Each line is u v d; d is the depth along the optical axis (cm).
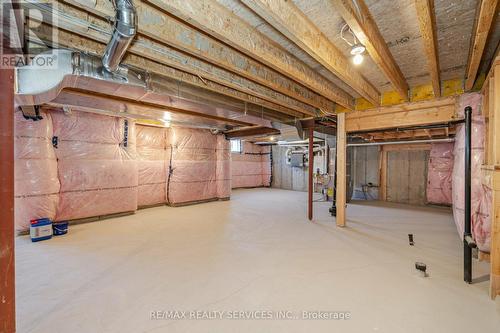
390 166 673
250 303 174
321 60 204
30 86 192
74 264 236
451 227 384
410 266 236
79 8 159
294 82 300
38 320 153
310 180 431
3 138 96
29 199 321
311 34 185
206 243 299
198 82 270
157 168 533
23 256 254
